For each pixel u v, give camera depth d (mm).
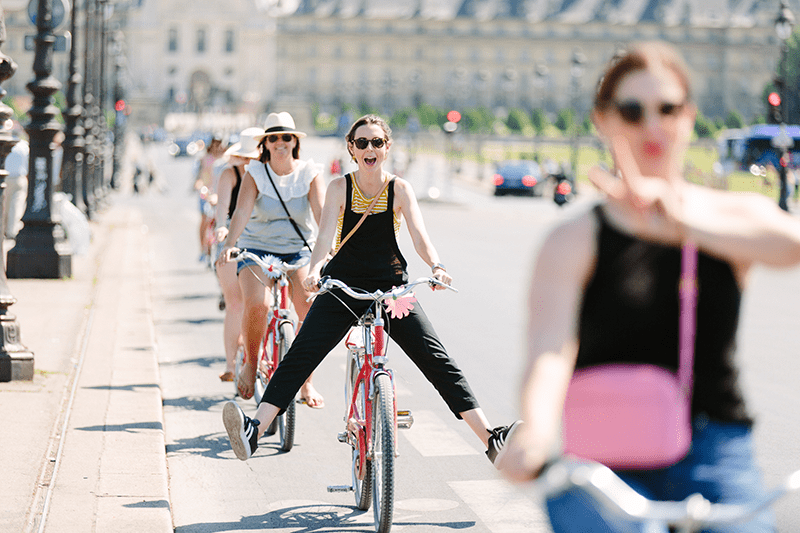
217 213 11352
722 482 3674
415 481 8836
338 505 8180
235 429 7672
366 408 7648
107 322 16797
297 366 7867
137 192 69812
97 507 7590
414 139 147375
